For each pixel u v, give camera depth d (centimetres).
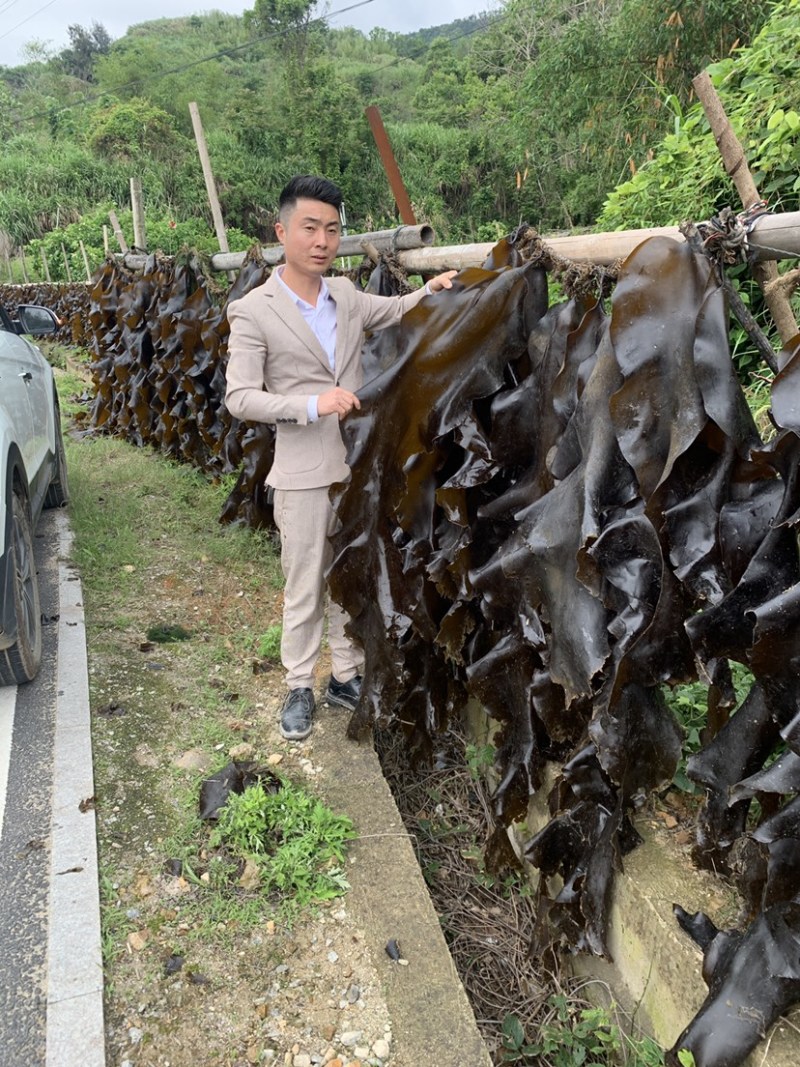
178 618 404
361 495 266
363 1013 203
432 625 286
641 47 1027
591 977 241
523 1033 228
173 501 565
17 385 406
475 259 300
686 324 176
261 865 243
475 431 242
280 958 218
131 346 670
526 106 1375
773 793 171
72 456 656
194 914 230
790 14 451
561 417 216
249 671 358
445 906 278
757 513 174
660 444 178
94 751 295
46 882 235
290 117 3825
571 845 226
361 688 294
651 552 185
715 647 172
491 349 238
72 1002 200
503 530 254
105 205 3056
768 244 175
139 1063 190
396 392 252
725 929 191
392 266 351
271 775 280
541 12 1593
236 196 3641
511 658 245
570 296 230
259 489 472
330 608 320
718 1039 167
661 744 202
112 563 455
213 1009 204
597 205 1387
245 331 270
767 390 342
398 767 338
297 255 264
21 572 330
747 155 384
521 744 248
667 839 223
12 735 303
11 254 2961
